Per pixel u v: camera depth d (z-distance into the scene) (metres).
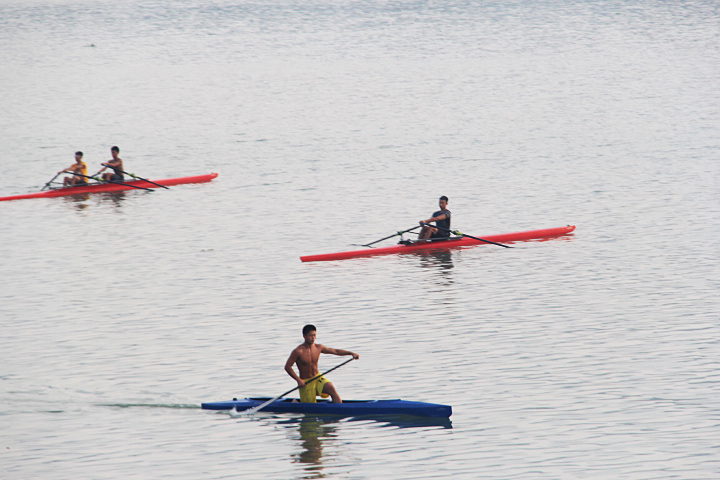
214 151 179.88
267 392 61.06
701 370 62.50
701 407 56.00
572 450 50.66
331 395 57.84
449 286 88.06
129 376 64.69
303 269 96.31
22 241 112.06
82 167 145.62
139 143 190.75
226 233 114.06
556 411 56.25
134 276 94.25
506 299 82.69
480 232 110.81
